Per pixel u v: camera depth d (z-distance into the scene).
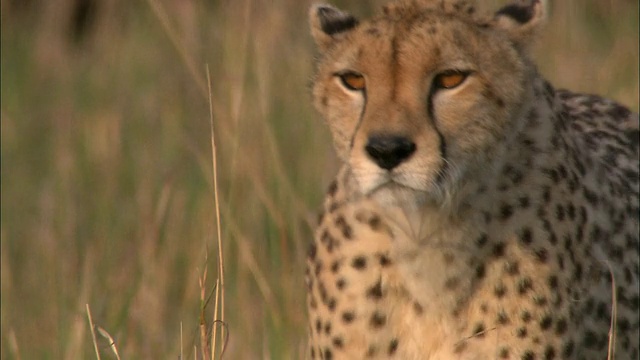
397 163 7.07
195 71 11.05
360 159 7.16
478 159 7.32
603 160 8.68
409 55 7.14
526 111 7.48
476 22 7.52
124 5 17.02
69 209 12.63
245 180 11.45
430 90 7.19
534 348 7.56
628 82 13.19
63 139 14.33
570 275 7.65
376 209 7.46
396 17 7.48
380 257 7.52
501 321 7.53
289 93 13.04
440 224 7.42
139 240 11.63
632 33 14.71
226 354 9.91
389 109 7.11
